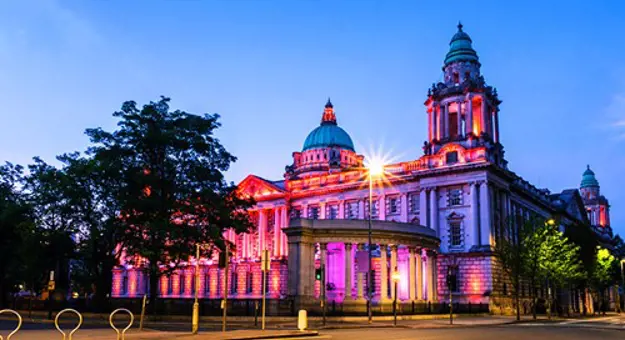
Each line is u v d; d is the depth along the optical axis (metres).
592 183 155.62
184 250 54.00
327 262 69.31
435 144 87.19
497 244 73.19
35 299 66.75
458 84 89.94
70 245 59.31
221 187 59.69
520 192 94.56
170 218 55.09
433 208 83.81
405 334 32.41
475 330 37.66
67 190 54.47
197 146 56.31
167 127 56.41
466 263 78.81
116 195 54.19
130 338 26.64
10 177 70.38
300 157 128.62
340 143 127.31
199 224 57.44
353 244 56.47
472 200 80.44
